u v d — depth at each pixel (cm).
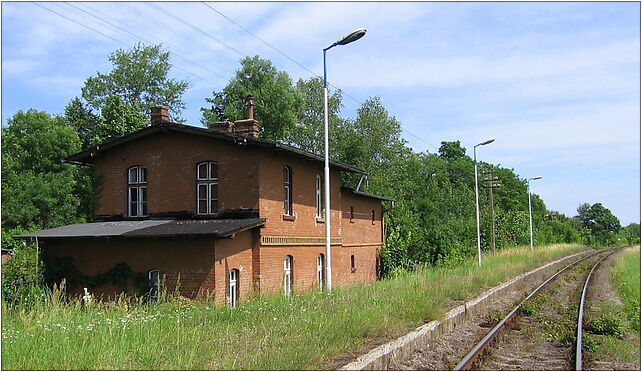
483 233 4297
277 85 4500
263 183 1894
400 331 1062
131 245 1812
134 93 4556
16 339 895
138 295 1764
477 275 2131
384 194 3838
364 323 1072
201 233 1606
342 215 2620
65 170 3612
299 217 2148
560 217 10162
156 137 2044
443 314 1243
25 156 3594
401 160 5116
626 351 1068
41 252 1922
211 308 1321
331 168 2452
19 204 3288
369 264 2953
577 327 1291
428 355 995
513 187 8506
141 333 981
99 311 1348
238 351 887
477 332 1255
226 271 1728
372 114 4928
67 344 870
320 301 1338
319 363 824
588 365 959
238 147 1909
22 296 1620
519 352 1079
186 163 1986
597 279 2753
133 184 2092
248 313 1205
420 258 3419
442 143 8275
